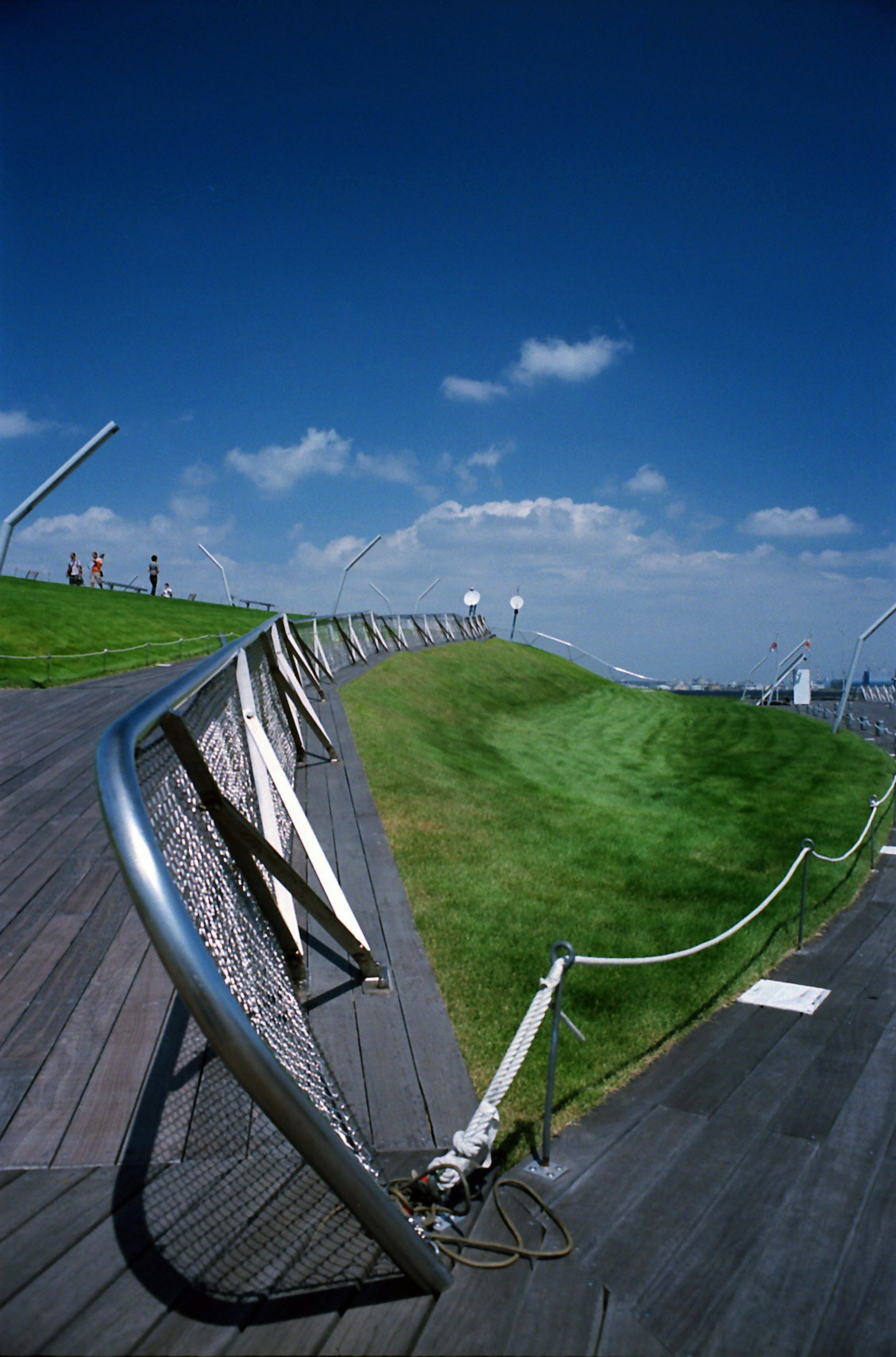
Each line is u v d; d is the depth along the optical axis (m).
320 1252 2.89
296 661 14.54
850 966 7.29
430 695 22.73
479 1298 2.79
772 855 11.04
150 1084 3.93
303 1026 4.13
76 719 13.84
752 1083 4.84
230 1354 2.41
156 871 2.29
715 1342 2.75
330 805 9.30
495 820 10.10
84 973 5.05
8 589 29.78
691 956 6.91
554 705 30.50
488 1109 3.38
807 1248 3.30
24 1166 3.32
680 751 22.66
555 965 3.66
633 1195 3.60
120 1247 2.83
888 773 20.89
